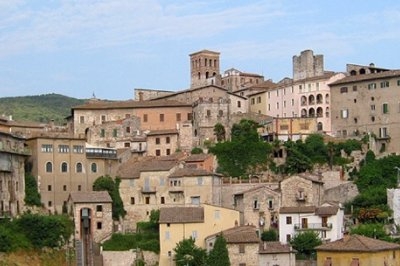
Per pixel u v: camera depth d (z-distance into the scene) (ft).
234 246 570.05
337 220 609.42
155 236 633.61
